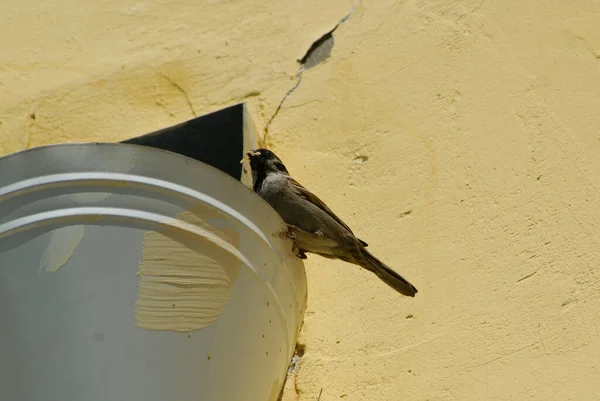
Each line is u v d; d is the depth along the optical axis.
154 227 5.75
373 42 9.73
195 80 10.13
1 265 5.55
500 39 9.19
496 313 7.60
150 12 10.78
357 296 8.11
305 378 7.65
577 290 7.50
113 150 5.78
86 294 5.52
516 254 7.86
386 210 8.54
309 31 10.10
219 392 5.81
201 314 5.77
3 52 10.71
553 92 8.67
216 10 10.64
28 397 5.35
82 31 10.79
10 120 10.18
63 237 5.60
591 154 8.20
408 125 9.01
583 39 8.93
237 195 6.07
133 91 10.21
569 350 7.21
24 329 5.44
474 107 8.87
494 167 8.43
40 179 5.67
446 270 7.98
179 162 5.89
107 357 5.46
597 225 7.79
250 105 9.73
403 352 7.61
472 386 7.25
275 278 6.29
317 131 9.31
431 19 9.59
